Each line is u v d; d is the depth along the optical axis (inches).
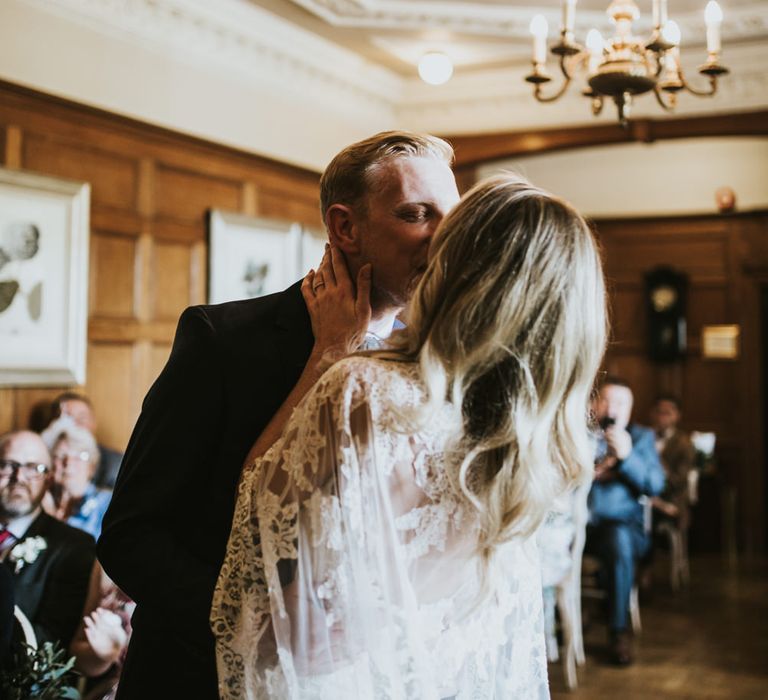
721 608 237.1
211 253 186.7
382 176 51.5
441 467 45.1
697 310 323.6
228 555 46.4
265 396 52.2
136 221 170.9
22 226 146.3
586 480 46.7
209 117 185.0
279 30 191.9
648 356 327.0
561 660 191.5
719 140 316.8
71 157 157.3
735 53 204.8
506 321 43.3
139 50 168.1
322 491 43.8
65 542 124.6
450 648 47.1
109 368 166.1
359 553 43.4
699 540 317.1
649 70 126.9
